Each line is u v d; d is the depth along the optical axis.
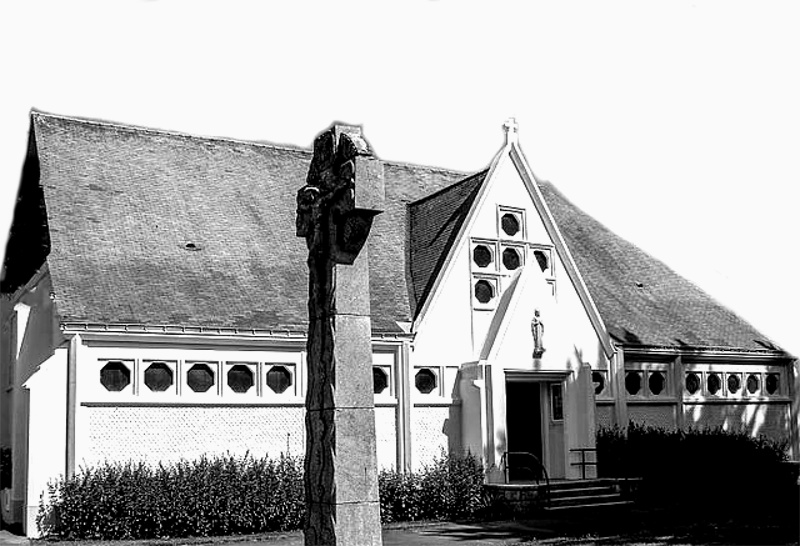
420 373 25.36
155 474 20.80
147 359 21.61
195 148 29.05
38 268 24.73
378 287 26.53
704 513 23.61
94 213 24.62
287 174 29.95
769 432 32.34
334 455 12.54
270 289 24.78
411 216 30.45
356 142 12.91
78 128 27.38
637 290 32.72
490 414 24.92
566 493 24.44
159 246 24.59
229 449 22.31
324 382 12.88
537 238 27.88
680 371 30.05
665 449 26.94
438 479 23.56
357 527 12.49
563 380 26.69
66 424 20.72
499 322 25.73
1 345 28.52
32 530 20.19
